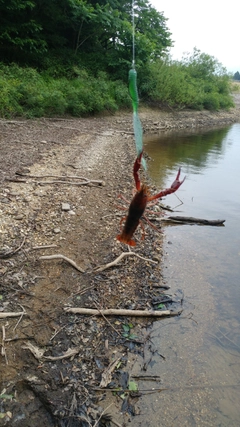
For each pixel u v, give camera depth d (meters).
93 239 6.03
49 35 20.31
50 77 17.92
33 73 16.38
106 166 10.19
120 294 4.91
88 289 4.81
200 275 5.70
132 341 4.17
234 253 6.51
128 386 3.58
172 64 26.64
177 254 6.32
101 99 18.34
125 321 4.47
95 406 3.32
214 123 25.72
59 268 5.07
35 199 6.90
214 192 10.19
